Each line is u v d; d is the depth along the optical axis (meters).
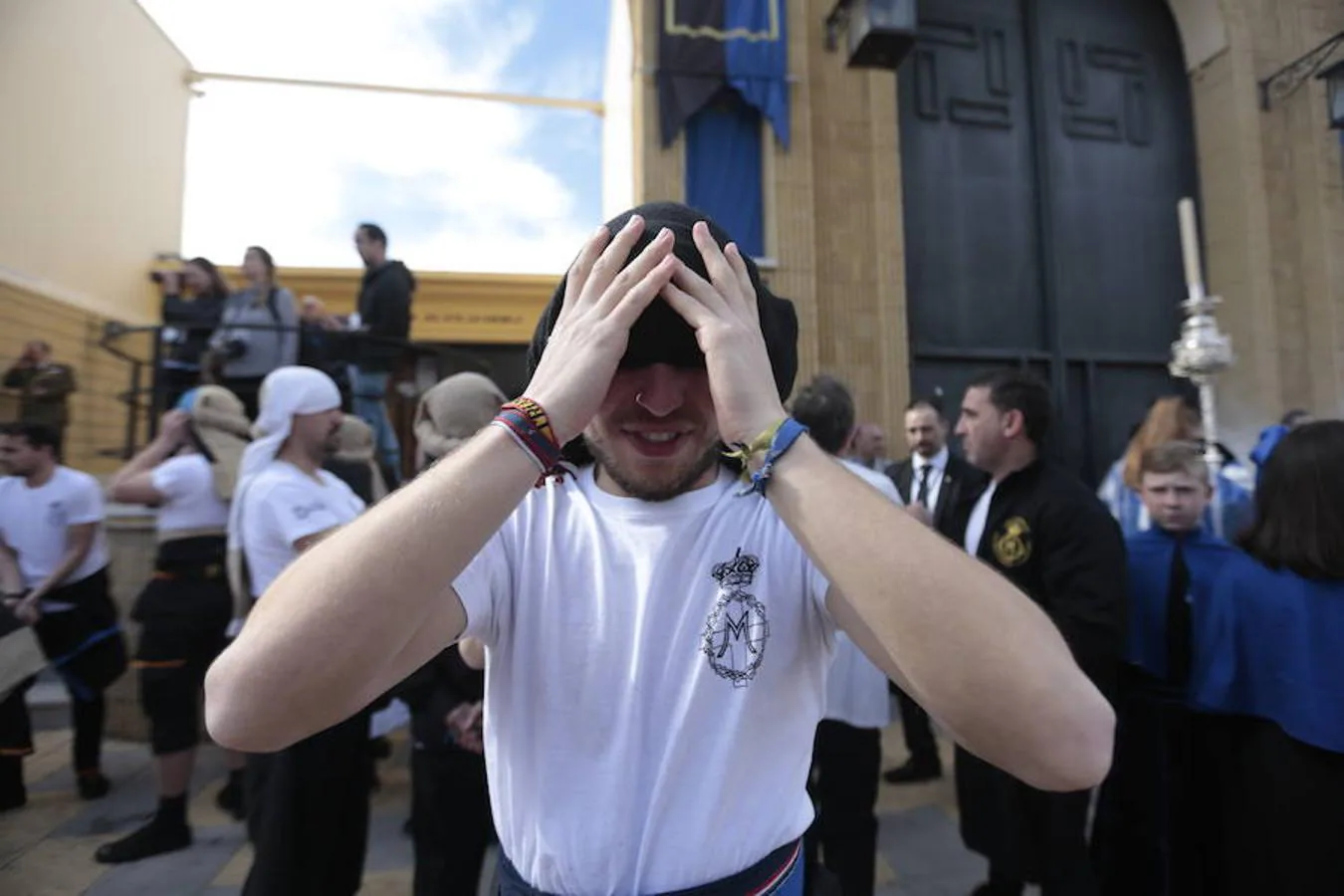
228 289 5.96
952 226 6.90
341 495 2.59
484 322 8.35
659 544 0.90
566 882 0.83
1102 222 7.20
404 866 3.00
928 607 0.70
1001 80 7.10
